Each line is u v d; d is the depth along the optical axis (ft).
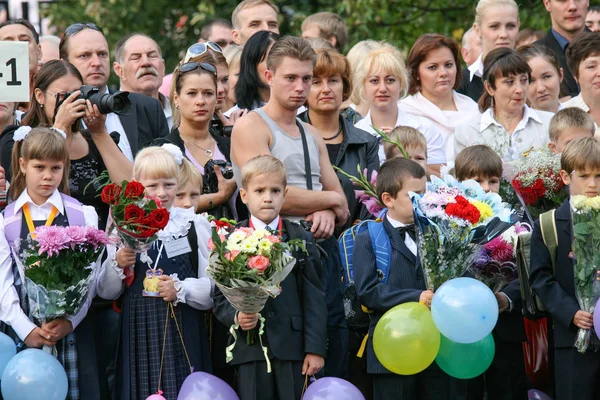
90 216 43.96
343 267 45.80
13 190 44.32
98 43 55.42
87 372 43.01
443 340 43.04
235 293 40.24
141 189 41.22
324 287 44.14
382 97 55.36
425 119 56.80
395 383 43.75
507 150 54.54
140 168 43.32
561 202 46.75
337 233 49.03
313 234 45.60
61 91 47.93
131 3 110.93
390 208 44.98
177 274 43.45
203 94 49.73
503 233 45.29
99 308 46.21
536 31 72.49
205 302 43.34
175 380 42.91
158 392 42.34
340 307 46.09
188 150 49.85
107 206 47.26
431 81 57.98
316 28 66.44
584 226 42.24
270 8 64.75
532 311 44.57
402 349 41.70
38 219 43.29
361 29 93.15
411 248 44.47
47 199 43.50
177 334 43.32
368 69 55.57
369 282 43.73
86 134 47.37
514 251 45.29
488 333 42.01
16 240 42.65
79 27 55.62
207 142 50.47
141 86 59.16
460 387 44.19
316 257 43.27
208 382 41.45
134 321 43.29
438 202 41.47
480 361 42.91
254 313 41.01
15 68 45.29
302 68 46.75
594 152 43.83
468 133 55.62
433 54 57.98
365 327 45.27
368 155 51.21
